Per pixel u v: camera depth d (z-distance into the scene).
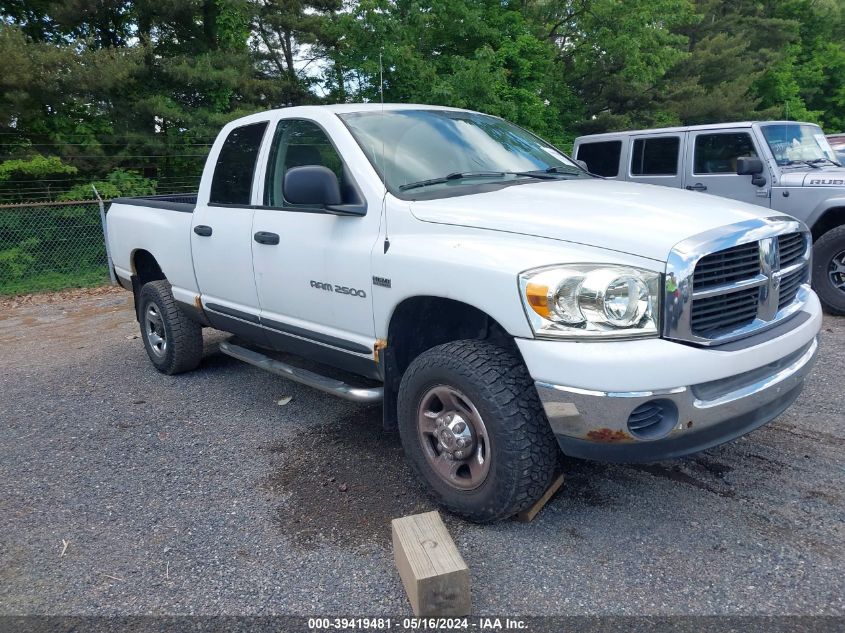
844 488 3.49
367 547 3.16
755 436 4.16
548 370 2.81
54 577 3.06
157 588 2.94
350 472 3.93
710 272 2.89
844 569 2.84
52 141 14.58
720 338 2.92
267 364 4.66
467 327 3.67
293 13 16.41
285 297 4.26
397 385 3.71
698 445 2.92
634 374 2.70
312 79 17.42
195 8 15.03
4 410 5.34
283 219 4.21
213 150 5.07
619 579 2.83
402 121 4.21
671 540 3.09
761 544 3.04
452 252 3.17
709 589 2.75
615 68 19.08
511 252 2.99
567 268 2.82
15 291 11.52
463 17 15.60
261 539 3.28
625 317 2.76
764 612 2.60
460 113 4.65
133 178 14.66
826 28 31.42
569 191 3.61
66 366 6.59
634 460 2.85
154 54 14.97
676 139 8.62
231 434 4.59
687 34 26.78
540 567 2.94
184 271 5.30
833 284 7.07
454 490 3.28
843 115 31.98
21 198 13.33
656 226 2.95
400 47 13.86
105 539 3.35
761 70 26.56
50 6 14.55
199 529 3.40
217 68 15.19
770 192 7.66
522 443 2.97
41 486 3.96
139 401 5.36
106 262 12.61
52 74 13.25
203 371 6.02
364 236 3.67
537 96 17.02
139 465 4.18
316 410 4.94
